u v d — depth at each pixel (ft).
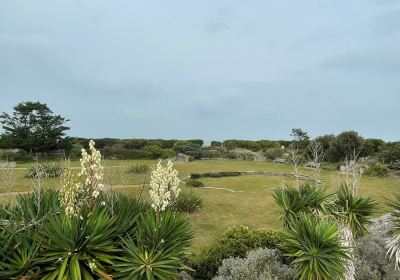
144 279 17.34
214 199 65.05
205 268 27.91
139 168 90.38
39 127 139.23
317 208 24.86
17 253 16.79
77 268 15.84
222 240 30.12
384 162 107.04
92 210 18.37
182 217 20.65
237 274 23.67
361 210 24.63
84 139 160.15
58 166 69.72
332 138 118.62
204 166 115.14
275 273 24.21
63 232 16.40
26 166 106.73
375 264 27.68
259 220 51.67
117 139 163.84
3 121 137.90
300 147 125.90
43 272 16.37
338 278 19.98
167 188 19.06
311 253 19.71
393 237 25.22
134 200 22.82
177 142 152.56
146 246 17.89
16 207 21.59
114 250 17.20
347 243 23.97
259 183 84.64
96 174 17.61
